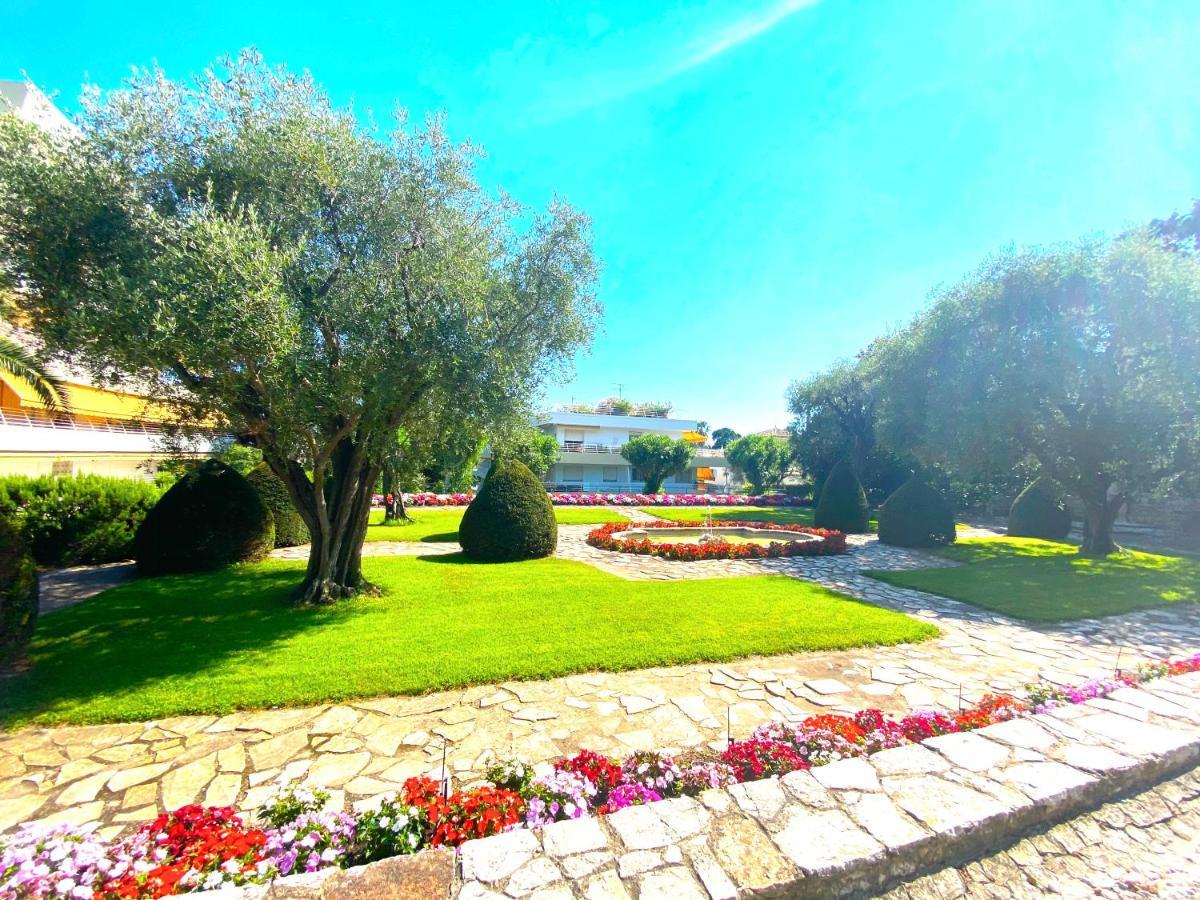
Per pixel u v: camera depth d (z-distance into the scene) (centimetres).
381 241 634
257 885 181
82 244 514
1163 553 1341
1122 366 1083
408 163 643
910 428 1527
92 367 541
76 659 490
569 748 355
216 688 429
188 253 465
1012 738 274
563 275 720
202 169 561
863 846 193
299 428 567
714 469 4841
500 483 1078
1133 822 232
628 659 506
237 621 611
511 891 171
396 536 1451
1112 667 516
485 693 439
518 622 617
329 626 595
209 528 881
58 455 1162
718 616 657
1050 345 1109
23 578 476
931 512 1384
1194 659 443
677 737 370
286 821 247
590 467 4284
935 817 210
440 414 710
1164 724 291
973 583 890
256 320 466
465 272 620
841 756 305
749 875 179
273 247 529
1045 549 1352
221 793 304
